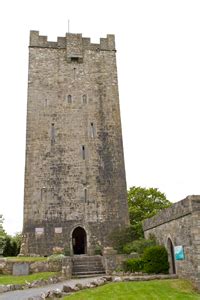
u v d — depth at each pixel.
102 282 19.02
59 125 32.88
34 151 31.55
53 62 35.28
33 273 21.77
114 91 35.06
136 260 22.61
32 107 33.06
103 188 31.34
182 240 19.44
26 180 30.52
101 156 32.41
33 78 34.19
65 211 30.12
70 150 32.12
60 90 34.22
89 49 36.47
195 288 17.30
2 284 17.45
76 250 32.56
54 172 31.17
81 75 35.22
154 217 25.28
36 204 29.91
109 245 29.62
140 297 15.22
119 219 30.59
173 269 21.62
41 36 36.03
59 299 14.89
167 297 15.39
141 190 49.88
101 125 33.53
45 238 29.05
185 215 18.91
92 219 30.27
